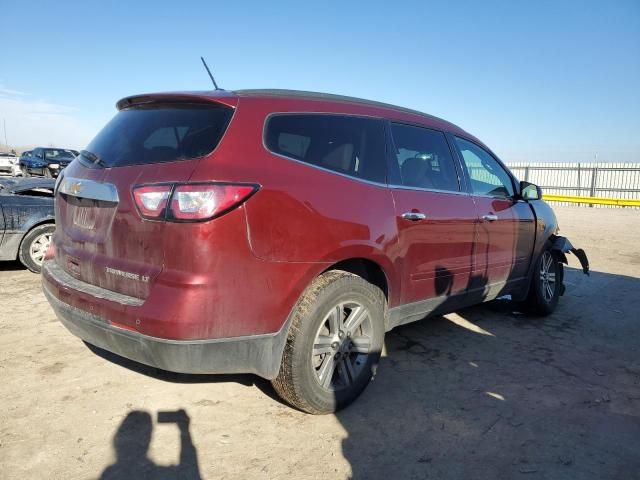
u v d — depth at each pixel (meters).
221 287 2.55
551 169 27.20
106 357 3.84
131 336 2.60
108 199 2.82
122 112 3.40
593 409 3.36
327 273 3.10
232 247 2.57
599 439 2.99
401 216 3.47
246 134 2.80
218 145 2.69
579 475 2.64
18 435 2.80
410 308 3.71
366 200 3.25
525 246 5.00
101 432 2.86
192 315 2.49
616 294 6.55
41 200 6.30
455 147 4.33
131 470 2.55
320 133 3.20
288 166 2.90
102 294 2.80
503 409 3.31
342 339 3.16
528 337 4.77
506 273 4.77
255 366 2.77
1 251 6.04
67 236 3.25
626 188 25.41
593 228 13.94
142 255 2.66
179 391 3.37
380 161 3.52
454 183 4.18
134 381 3.48
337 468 2.63
